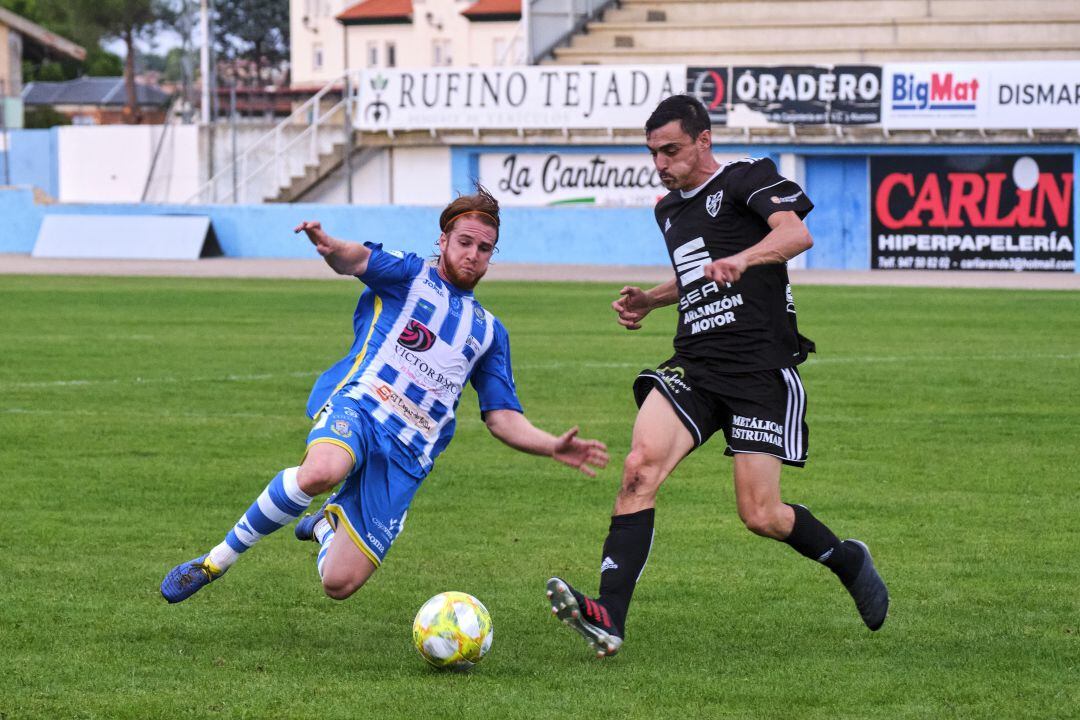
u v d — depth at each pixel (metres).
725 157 59.22
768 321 9.95
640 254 58.94
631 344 30.95
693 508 15.01
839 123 56.84
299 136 66.94
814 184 58.78
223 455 17.94
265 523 9.77
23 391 23.34
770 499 9.98
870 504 15.12
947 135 56.16
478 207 10.10
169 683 9.05
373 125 64.25
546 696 8.82
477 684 9.09
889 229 58.16
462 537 13.63
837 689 9.00
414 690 8.93
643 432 9.95
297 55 137.00
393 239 61.09
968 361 27.64
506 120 61.72
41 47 126.50
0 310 37.94
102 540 13.34
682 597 11.50
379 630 10.48
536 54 68.25
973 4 66.50
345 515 9.95
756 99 57.94
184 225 63.84
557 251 60.00
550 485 16.28
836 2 68.12
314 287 46.66
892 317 36.59
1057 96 54.56
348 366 10.25
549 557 12.84
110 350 29.14
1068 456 17.94
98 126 80.81
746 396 9.91
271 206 63.81
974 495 15.62
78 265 58.69
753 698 8.80
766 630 10.53
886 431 19.81
